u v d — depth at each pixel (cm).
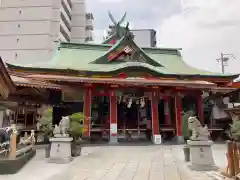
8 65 2636
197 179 950
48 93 2761
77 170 1131
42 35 5862
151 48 3934
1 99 1798
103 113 3022
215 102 3203
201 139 1161
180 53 4000
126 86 2595
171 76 2922
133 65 2705
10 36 5906
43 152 1694
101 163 1309
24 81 2289
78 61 3256
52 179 963
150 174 1048
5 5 6081
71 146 1519
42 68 2673
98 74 2744
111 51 3050
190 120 1204
